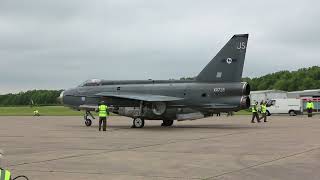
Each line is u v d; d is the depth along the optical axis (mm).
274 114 58219
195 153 14367
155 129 27547
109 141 19188
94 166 11656
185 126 30766
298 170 10609
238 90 27016
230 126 30391
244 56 27203
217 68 27766
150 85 29688
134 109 29203
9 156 13938
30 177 10000
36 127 30844
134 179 9711
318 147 15867
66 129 28344
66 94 32344
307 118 45312
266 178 9570
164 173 10453
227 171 10617
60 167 11523
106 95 29188
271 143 17500
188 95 28203
